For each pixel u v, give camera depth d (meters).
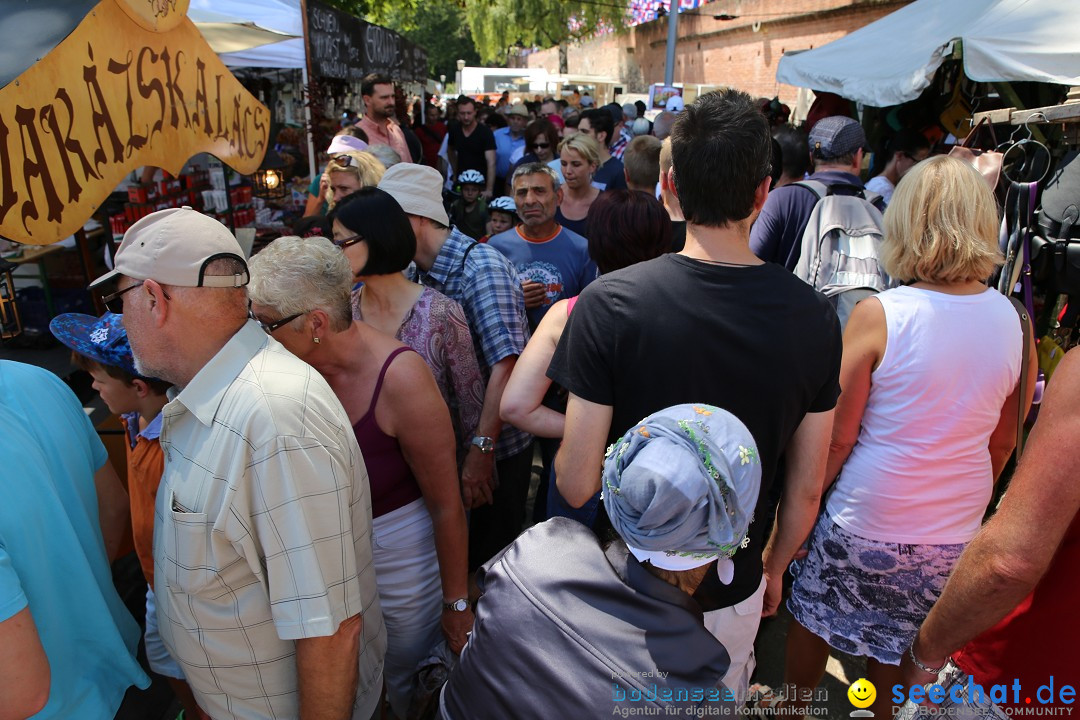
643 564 1.14
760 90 18.02
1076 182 2.15
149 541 1.77
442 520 1.90
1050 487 1.11
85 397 3.80
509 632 1.12
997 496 2.42
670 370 1.33
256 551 1.31
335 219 2.02
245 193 5.66
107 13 1.60
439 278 2.46
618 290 1.37
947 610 1.29
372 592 1.64
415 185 2.42
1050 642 1.25
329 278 1.65
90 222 4.86
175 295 1.28
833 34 14.71
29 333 4.62
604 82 26.30
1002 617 1.22
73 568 1.36
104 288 1.36
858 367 1.84
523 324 2.43
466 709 1.16
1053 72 4.12
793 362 1.33
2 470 1.23
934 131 5.82
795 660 2.19
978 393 1.74
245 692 1.43
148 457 1.69
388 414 1.79
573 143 3.75
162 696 2.37
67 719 1.39
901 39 6.02
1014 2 4.80
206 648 1.39
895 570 1.88
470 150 8.81
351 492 1.47
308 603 1.30
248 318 1.40
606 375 1.39
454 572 1.94
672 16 13.54
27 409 1.40
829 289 2.56
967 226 1.70
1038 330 2.48
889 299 1.81
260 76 7.12
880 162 6.41
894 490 1.83
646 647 1.07
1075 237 2.17
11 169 1.31
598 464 1.45
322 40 5.94
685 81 23.41
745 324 1.31
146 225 1.30
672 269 1.35
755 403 1.34
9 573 1.14
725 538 1.07
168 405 1.30
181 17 1.98
